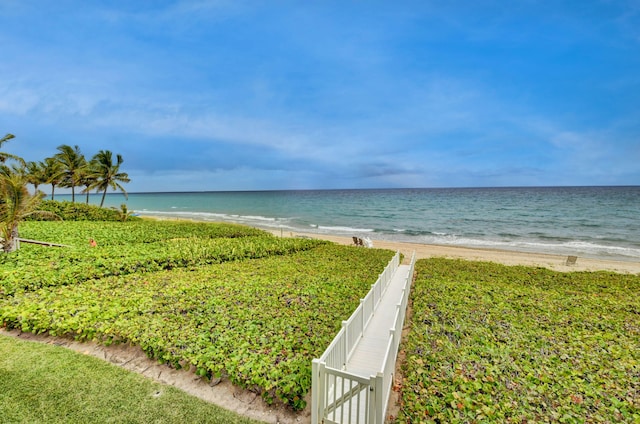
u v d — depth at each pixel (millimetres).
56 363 5371
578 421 3902
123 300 7625
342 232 38000
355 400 4738
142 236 19000
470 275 13156
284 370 4848
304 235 34219
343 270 12602
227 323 6426
